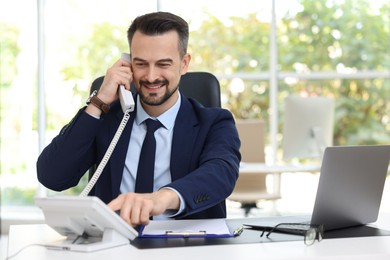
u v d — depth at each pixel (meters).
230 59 6.29
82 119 2.28
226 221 2.27
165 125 2.35
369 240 1.97
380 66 6.35
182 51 2.29
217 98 2.65
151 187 2.30
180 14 6.14
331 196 2.07
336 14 6.35
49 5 5.88
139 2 5.89
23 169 6.11
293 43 6.35
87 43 5.95
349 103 6.39
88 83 5.93
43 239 2.00
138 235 1.97
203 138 2.36
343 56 6.36
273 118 6.24
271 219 2.32
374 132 6.39
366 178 2.16
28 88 6.04
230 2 6.24
